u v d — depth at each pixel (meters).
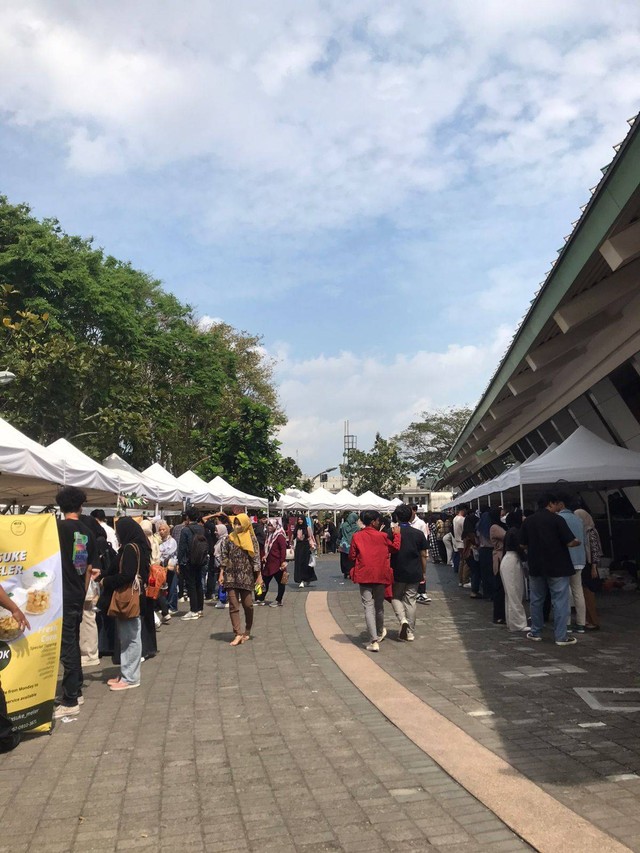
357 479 59.06
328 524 41.50
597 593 13.84
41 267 25.03
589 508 17.39
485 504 26.55
